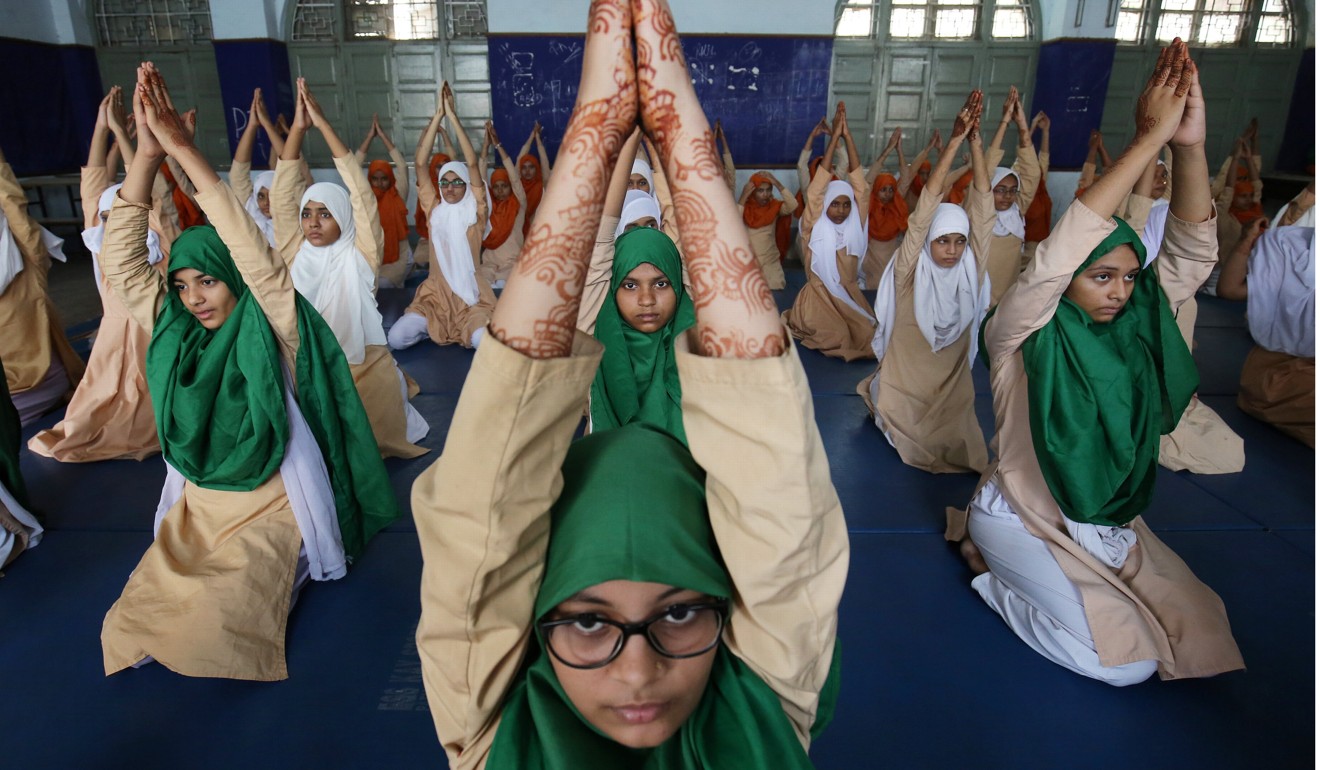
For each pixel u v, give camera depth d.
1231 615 1.98
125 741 1.55
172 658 1.66
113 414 2.89
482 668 0.64
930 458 2.79
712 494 0.64
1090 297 1.59
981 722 1.62
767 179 5.84
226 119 7.51
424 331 4.32
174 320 1.84
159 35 7.55
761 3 7.40
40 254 3.23
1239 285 4.70
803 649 0.65
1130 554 1.77
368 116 7.79
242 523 1.94
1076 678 1.75
